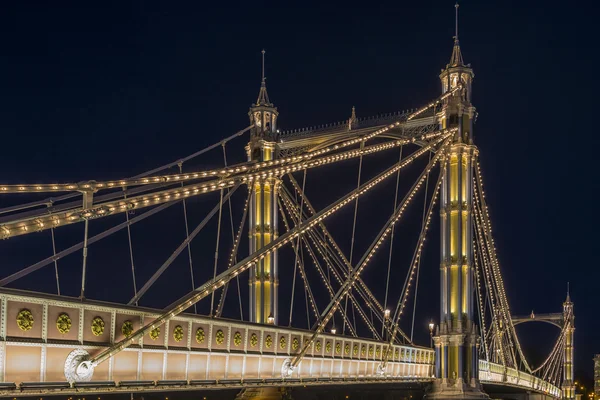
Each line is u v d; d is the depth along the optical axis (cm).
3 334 2059
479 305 5738
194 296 2814
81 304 2300
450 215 5294
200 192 3058
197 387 2834
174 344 2736
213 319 2948
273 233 5584
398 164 4669
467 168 5353
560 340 12475
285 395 4709
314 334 3759
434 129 5481
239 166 3391
